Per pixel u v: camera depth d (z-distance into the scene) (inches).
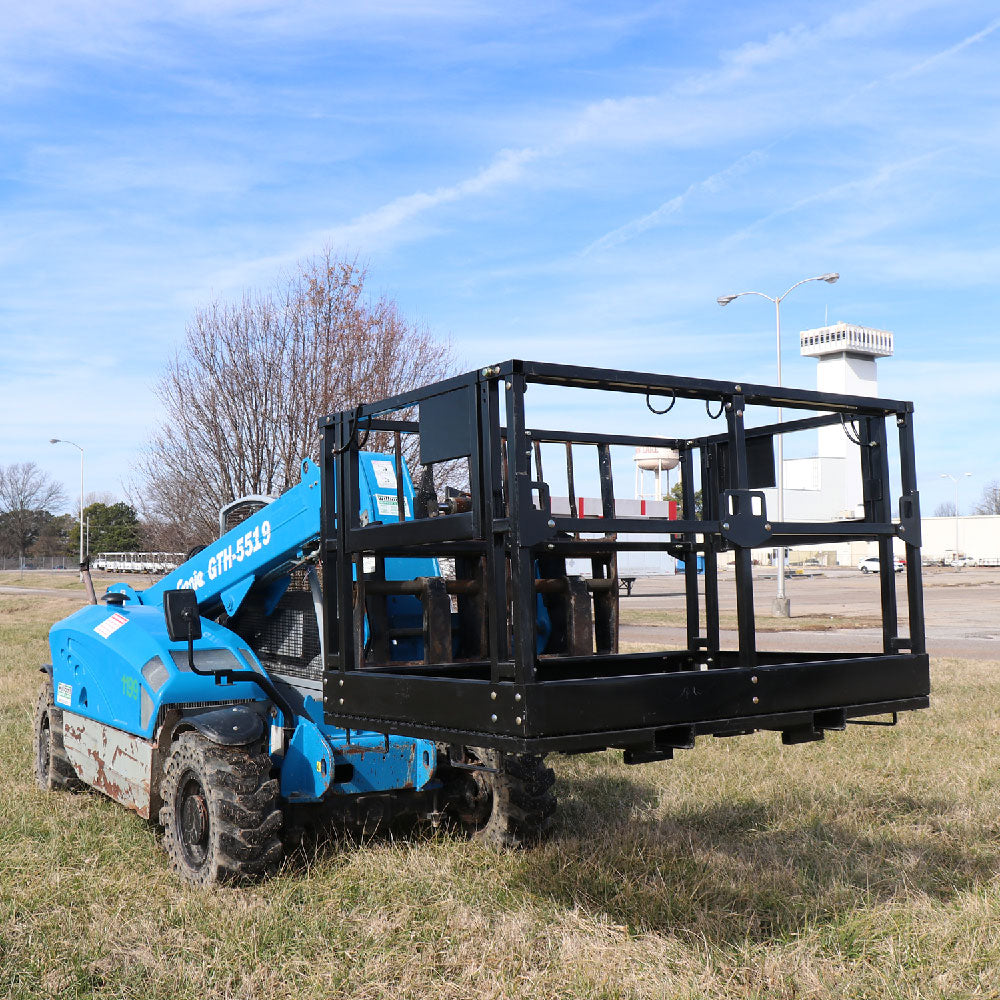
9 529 4389.8
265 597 253.6
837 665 171.0
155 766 229.6
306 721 218.1
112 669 255.8
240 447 631.2
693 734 154.9
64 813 264.8
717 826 253.3
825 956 170.2
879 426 187.5
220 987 160.2
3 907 192.9
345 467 180.2
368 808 227.6
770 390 169.6
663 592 1664.6
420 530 162.6
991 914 184.9
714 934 179.0
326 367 622.8
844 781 298.4
